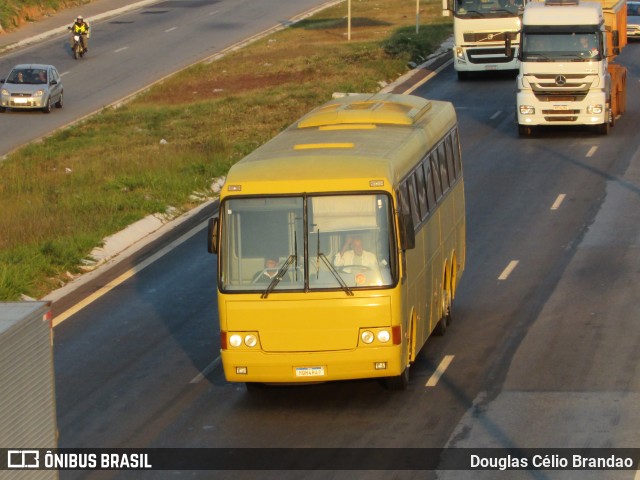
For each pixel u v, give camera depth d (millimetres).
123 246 33375
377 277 19422
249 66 71000
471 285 28172
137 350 24156
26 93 60594
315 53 73750
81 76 72938
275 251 19547
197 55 78625
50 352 14844
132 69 74562
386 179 19531
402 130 23453
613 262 29547
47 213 36281
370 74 63250
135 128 54031
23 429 14008
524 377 21484
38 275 29625
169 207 37656
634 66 64312
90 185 41219
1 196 40125
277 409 20359
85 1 106250
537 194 37750
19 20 94188
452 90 59031
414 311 21266
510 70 63469
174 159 44625
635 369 21656
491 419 19391
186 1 108938
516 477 16969
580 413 19484
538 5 47312
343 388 21234
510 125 50031
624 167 41250
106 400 21266
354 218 19500
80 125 56062
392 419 19562
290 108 55812
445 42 74750
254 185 19594
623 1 52750
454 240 26047
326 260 19469
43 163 46500
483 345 23594
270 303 19422
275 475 17375
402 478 17062
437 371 22047
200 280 29422
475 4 60000
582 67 46312
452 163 26469
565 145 45625
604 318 24953
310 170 19812
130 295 28328
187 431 19516
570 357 22516
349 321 19359
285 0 107812
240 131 51156
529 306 26172
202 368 22844
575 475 16969
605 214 34688
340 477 17203
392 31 82438
